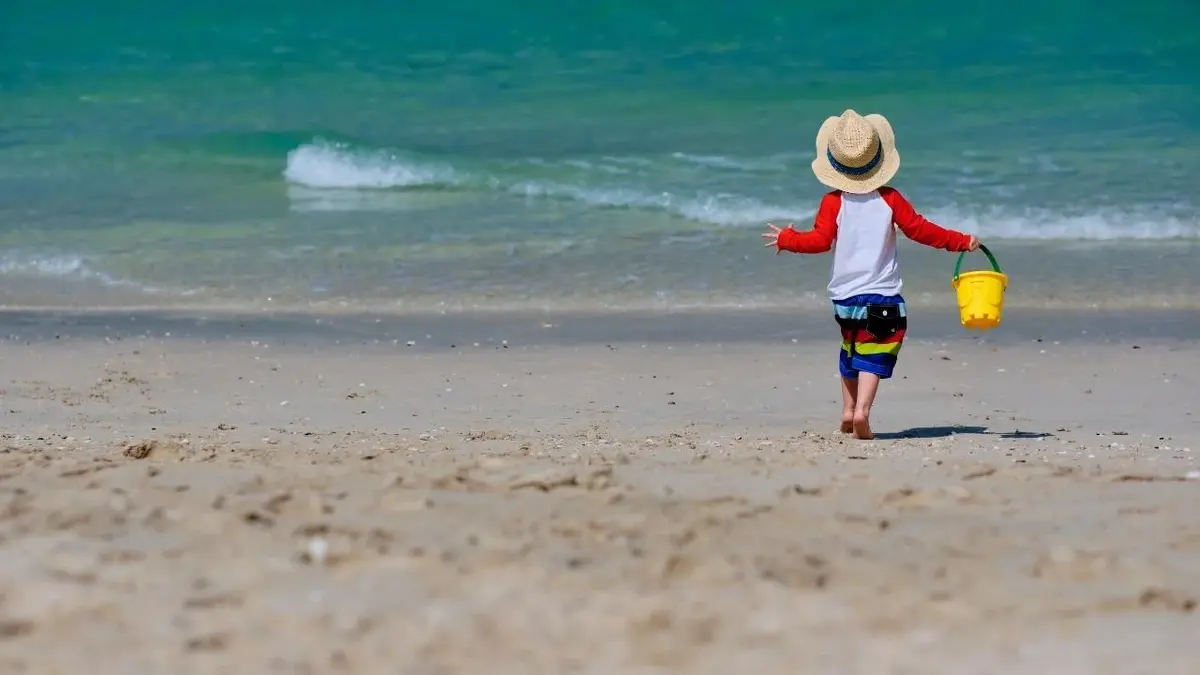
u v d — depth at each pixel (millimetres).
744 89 54500
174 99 52156
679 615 9148
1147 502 12844
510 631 8883
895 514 12273
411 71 56438
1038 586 9969
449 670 8258
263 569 10086
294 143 46438
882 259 18578
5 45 57312
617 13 61406
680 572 10148
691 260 35188
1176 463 15898
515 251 35906
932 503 12773
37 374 24375
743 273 34188
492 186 42062
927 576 10195
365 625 8961
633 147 46375
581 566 10297
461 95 53438
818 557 10625
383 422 20547
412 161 44031
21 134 47438
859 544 11094
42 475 13445
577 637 8797
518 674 8211
